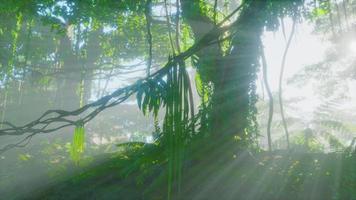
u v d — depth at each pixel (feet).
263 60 29.12
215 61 30.12
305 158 29.04
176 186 27.53
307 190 25.20
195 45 24.39
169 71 23.02
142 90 22.63
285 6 26.91
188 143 27.07
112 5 44.16
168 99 22.33
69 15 46.93
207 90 30.81
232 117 29.32
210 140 28.30
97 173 33.06
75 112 24.39
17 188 40.93
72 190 33.09
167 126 22.20
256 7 27.12
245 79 29.86
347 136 38.52
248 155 28.76
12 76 68.44
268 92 29.50
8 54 60.64
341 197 23.91
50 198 33.53
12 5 45.62
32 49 65.72
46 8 46.85
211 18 34.94
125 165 32.73
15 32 56.70
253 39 28.96
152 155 28.14
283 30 27.14
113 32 66.33
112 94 23.84
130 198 28.55
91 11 46.85
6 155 52.54
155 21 44.80
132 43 64.90
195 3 33.40
